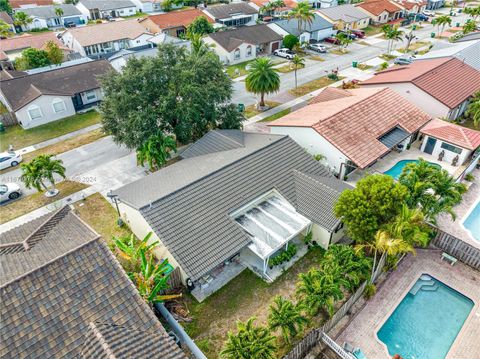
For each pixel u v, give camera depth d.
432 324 22.19
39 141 43.31
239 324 19.09
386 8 96.12
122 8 105.00
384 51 75.31
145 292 20.22
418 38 84.38
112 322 16.28
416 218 20.69
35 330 15.16
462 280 24.61
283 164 30.44
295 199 28.02
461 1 125.81
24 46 67.25
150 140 34.50
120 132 36.75
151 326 16.78
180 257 22.62
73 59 67.56
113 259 17.97
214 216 25.25
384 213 21.42
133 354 15.10
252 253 26.58
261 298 23.47
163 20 83.12
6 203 32.94
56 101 47.81
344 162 33.94
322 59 70.69
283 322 19.39
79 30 72.44
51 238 21.44
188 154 35.06
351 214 22.39
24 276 16.05
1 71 57.06
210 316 22.33
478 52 57.28
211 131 36.66
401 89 46.12
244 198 27.05
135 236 28.59
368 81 50.50
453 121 44.50
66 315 15.88
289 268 25.61
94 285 16.97
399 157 38.88
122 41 74.38
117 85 36.38
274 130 39.84
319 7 111.50
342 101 41.72
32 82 49.22
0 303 15.19
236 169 28.77
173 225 23.94
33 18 91.81
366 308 22.83
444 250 26.62
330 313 20.23
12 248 20.88
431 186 24.36
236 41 68.31
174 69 36.72
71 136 44.41
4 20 88.75
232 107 41.00
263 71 47.22
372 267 23.11
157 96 36.91
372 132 36.47
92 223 30.19
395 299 23.38
